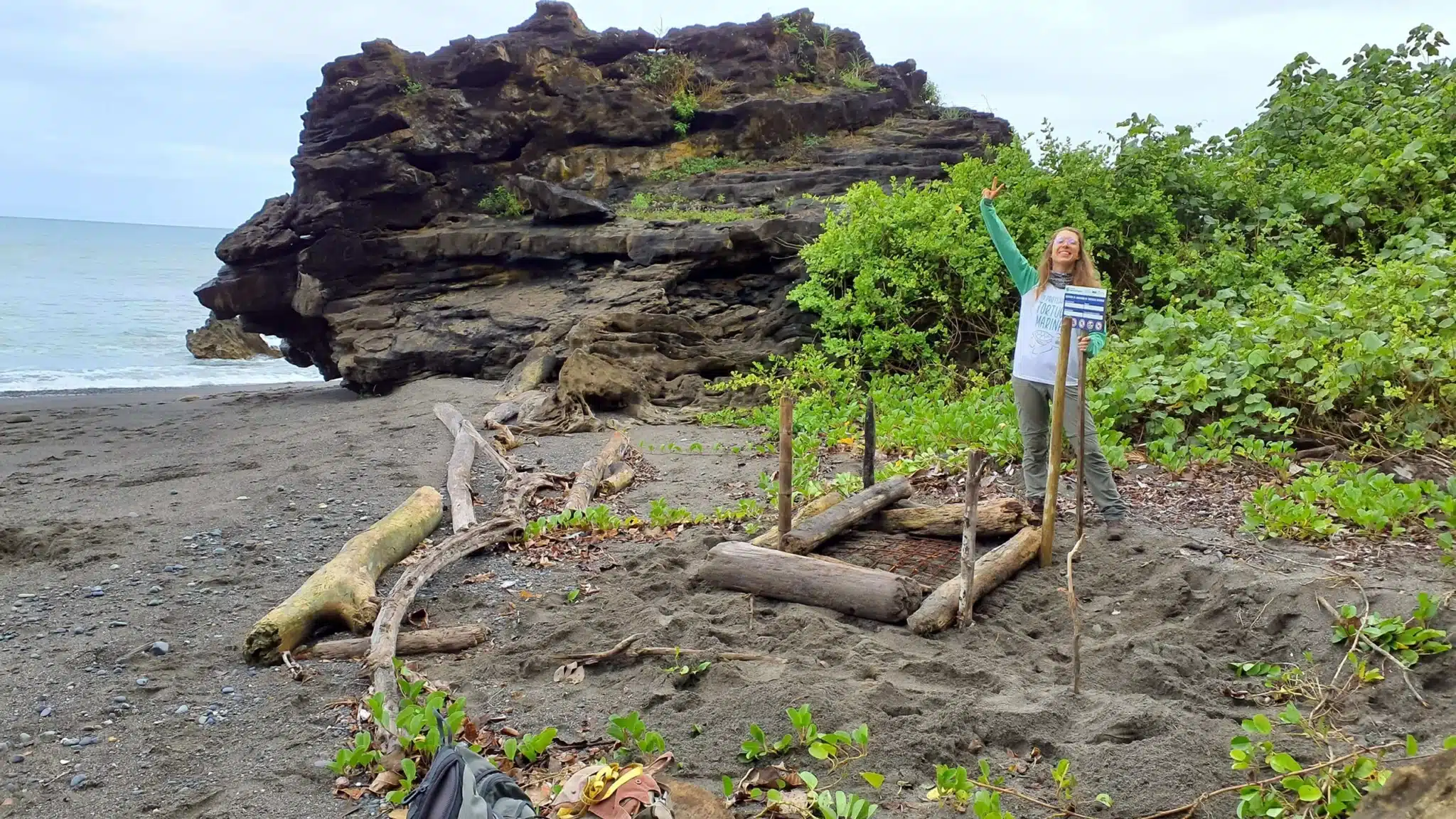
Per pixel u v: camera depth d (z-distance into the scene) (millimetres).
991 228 6570
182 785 3979
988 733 4062
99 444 13461
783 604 5449
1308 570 5527
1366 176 11484
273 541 7367
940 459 8164
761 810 3615
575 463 9773
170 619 5836
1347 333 8344
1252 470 7703
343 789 3885
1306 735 3918
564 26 21234
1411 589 5090
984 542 6199
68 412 17625
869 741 3988
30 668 5156
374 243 18203
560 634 5199
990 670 4633
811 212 16297
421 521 6926
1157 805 3562
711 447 10562
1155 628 5070
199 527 7762
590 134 20188
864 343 12234
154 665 5160
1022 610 5387
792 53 22266
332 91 18922
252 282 19344
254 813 3746
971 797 3576
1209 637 4934
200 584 6434
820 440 9922
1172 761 3773
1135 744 3912
